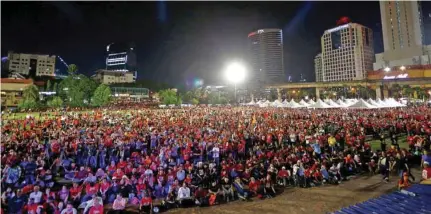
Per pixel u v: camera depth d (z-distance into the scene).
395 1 163.00
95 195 12.55
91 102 98.12
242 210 12.64
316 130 28.64
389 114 40.91
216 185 15.03
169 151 18.70
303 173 16.05
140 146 21.67
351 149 20.05
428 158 15.36
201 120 39.66
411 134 27.19
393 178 16.66
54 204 11.90
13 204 11.91
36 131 26.83
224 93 153.00
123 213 12.59
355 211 8.37
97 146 20.11
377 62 173.25
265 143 24.75
